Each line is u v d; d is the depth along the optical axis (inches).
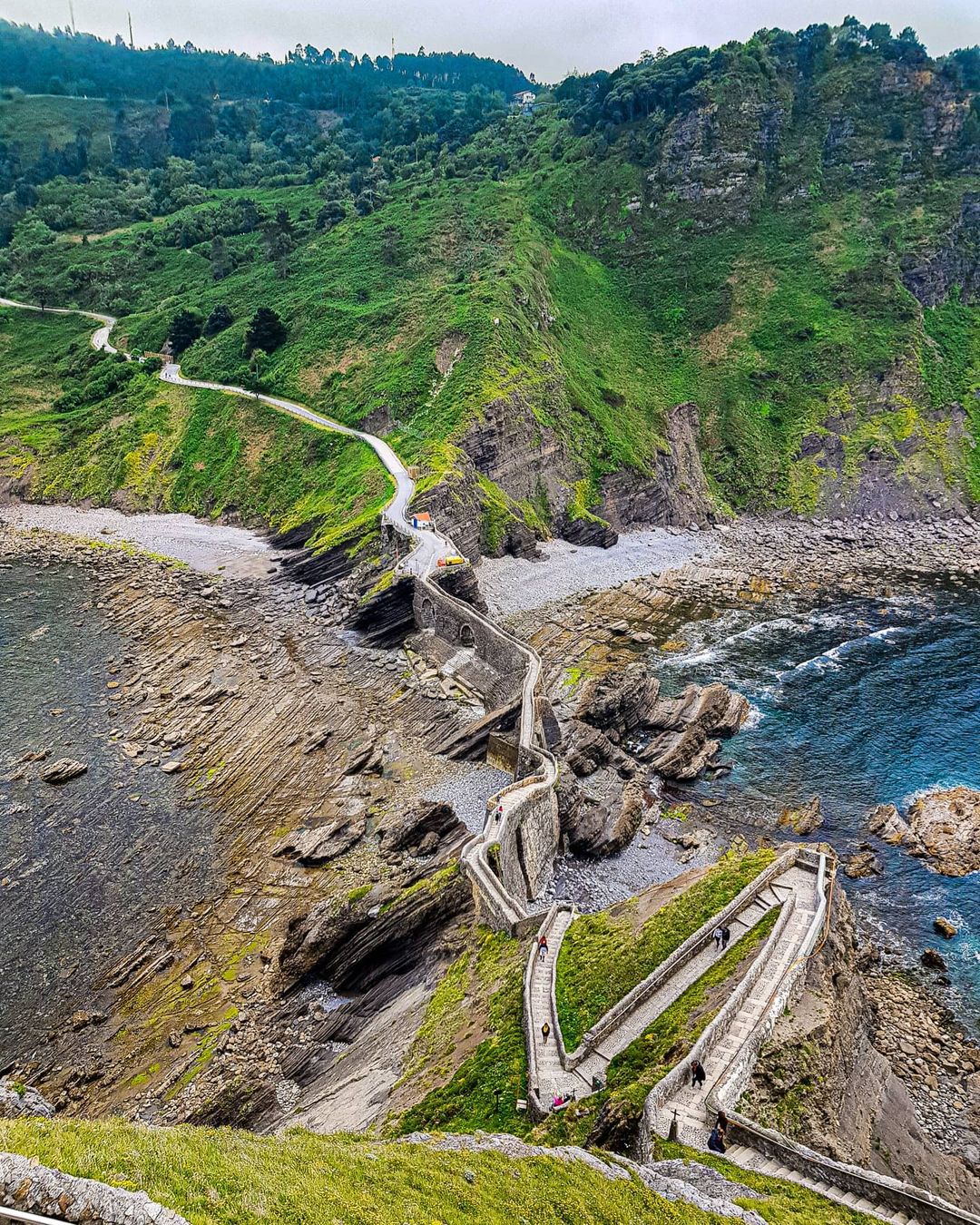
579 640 4288.9
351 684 3757.4
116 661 3969.0
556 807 2778.1
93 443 6461.6
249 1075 1978.3
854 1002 1870.1
